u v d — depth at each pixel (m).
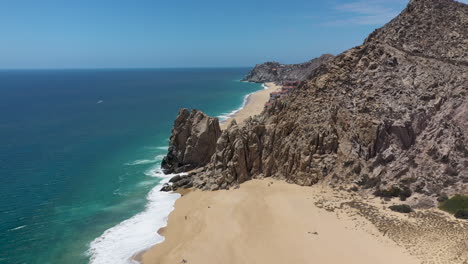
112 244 49.28
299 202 54.69
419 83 65.88
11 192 70.69
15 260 45.91
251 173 67.31
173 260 42.81
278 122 70.44
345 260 39.34
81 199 66.75
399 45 79.44
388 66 71.38
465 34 77.19
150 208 61.41
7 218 58.84
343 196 55.31
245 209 54.38
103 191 70.62
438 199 49.78
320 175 60.81
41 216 59.47
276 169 66.38
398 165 56.69
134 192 69.75
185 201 62.53
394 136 59.94
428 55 74.62
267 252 42.59
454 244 39.16
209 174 69.69
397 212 48.59
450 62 69.56
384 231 43.91
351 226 46.25
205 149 80.25
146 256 45.50
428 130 59.19
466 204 46.59
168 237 50.34
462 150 55.06
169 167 82.94
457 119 59.00
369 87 69.06
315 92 71.88
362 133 61.78
